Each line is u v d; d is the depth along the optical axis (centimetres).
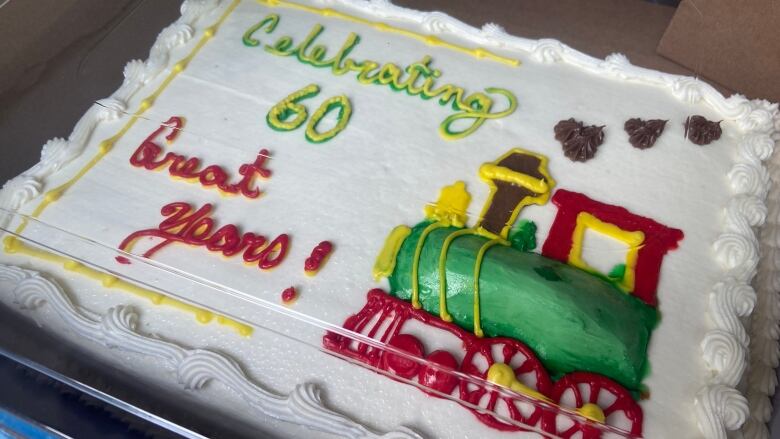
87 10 53
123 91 47
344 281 36
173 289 37
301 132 43
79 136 44
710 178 41
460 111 44
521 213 38
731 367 33
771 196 41
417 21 50
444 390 33
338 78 46
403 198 39
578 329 33
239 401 34
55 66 49
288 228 39
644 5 57
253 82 47
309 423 33
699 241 38
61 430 37
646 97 45
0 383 39
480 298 34
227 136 44
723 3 48
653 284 36
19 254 40
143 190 41
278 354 35
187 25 50
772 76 49
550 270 35
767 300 38
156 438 37
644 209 39
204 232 39
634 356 33
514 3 57
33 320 39
